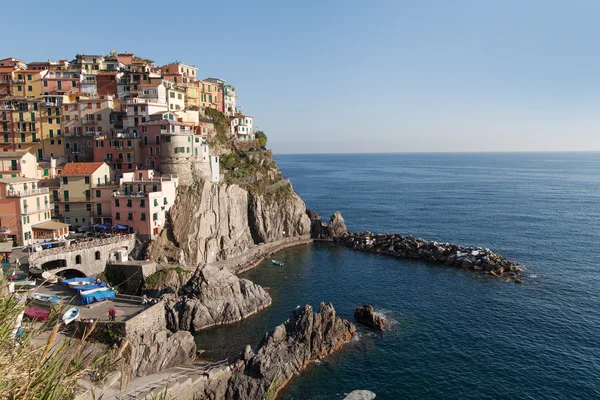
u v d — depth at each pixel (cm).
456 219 16412
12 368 1252
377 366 5778
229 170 12312
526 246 12062
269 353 5606
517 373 5594
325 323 6253
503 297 8138
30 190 8100
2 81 11869
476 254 10325
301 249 12181
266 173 13300
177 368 5469
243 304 7412
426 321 7112
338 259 11038
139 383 4756
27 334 1448
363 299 8131
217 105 14988
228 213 10800
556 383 5372
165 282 7838
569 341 6397
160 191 9000
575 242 12494
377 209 18925
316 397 5122
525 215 17200
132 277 7869
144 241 8762
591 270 9756
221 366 5456
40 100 10881
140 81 11875
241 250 11012
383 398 5116
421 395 5162
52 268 7412
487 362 5856
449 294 8338
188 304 6869
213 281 7325
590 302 7844
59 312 1808
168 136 9788
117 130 10738
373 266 10350
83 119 10944
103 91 11919
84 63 13112
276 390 5156
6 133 10844
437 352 6119
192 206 9562
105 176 9519
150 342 5622
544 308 7594
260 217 11975
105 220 9125
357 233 13088
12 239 7631
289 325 6159
